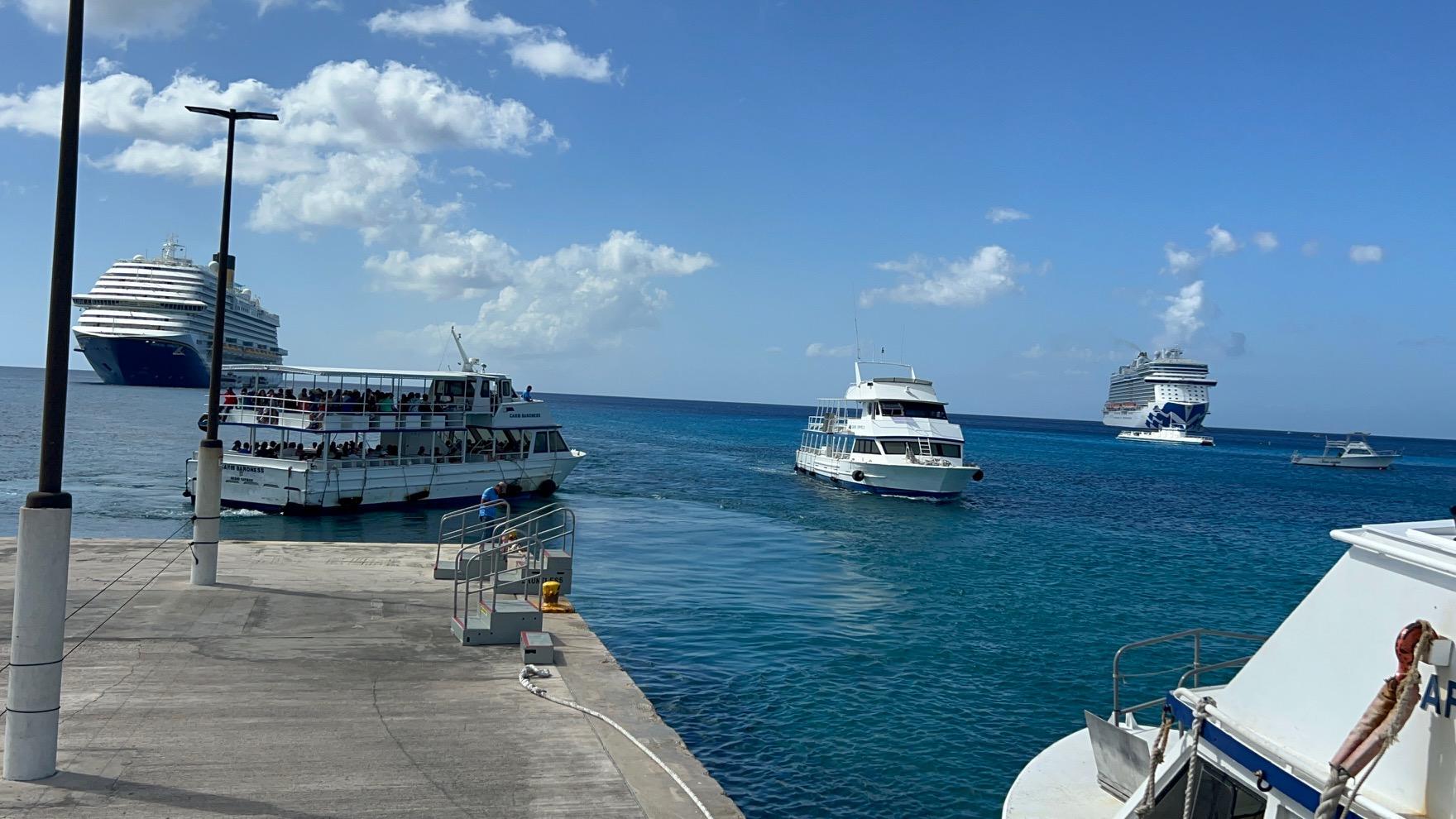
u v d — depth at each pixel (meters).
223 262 15.80
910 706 16.12
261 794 8.12
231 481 37.41
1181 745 7.37
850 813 11.97
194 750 8.99
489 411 43.72
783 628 21.58
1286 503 64.25
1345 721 6.16
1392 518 55.75
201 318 136.88
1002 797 12.60
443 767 8.96
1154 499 62.62
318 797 8.13
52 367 7.93
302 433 44.78
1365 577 6.26
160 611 14.09
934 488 51.53
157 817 7.55
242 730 9.59
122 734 9.30
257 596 15.35
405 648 12.95
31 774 8.10
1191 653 20.70
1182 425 186.12
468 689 11.32
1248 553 38.41
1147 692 17.67
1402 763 5.69
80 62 7.86
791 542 36.53
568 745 9.68
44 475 8.12
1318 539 44.28
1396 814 5.51
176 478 48.69
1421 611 5.82
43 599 8.07
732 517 43.25
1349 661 6.22
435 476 40.12
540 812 8.12
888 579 29.22
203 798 7.96
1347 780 5.66
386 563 18.75
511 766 9.06
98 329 131.25
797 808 12.05
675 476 63.72
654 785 8.78
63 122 7.79
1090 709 16.42
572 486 53.62
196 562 15.86
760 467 75.94
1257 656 6.88
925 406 55.28
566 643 13.58
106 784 8.11
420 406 40.16
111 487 44.09
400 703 10.70
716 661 18.52
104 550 18.59
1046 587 28.92
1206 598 28.25
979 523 44.94
